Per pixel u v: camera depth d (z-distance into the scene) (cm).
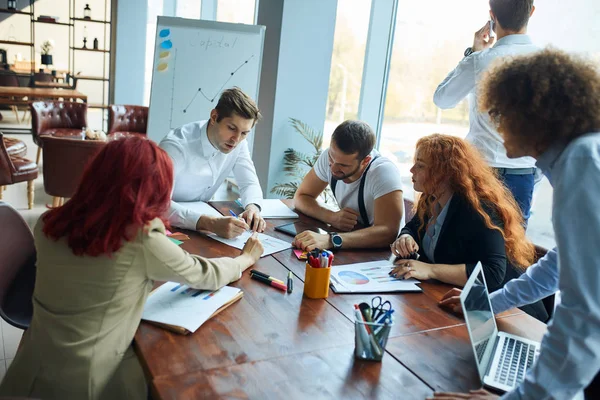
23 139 757
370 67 429
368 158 225
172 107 347
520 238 185
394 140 430
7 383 130
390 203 217
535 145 109
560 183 102
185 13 792
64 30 1017
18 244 179
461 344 140
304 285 162
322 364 125
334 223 234
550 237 302
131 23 748
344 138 212
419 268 180
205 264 150
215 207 241
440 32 375
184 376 115
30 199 462
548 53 109
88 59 1047
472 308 129
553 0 289
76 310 124
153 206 125
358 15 435
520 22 236
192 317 139
